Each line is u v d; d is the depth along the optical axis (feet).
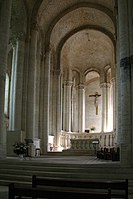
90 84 137.49
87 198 14.98
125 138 42.52
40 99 87.56
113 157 51.62
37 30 78.59
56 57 105.09
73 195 15.19
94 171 35.32
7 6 55.26
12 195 16.03
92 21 100.07
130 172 34.27
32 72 73.87
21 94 70.54
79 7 90.89
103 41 108.68
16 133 63.26
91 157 69.72
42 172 36.22
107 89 120.37
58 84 103.24
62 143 102.99
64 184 19.34
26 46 74.90
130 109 43.27
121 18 47.62
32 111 71.97
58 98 102.78
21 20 74.59
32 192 16.01
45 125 85.87
